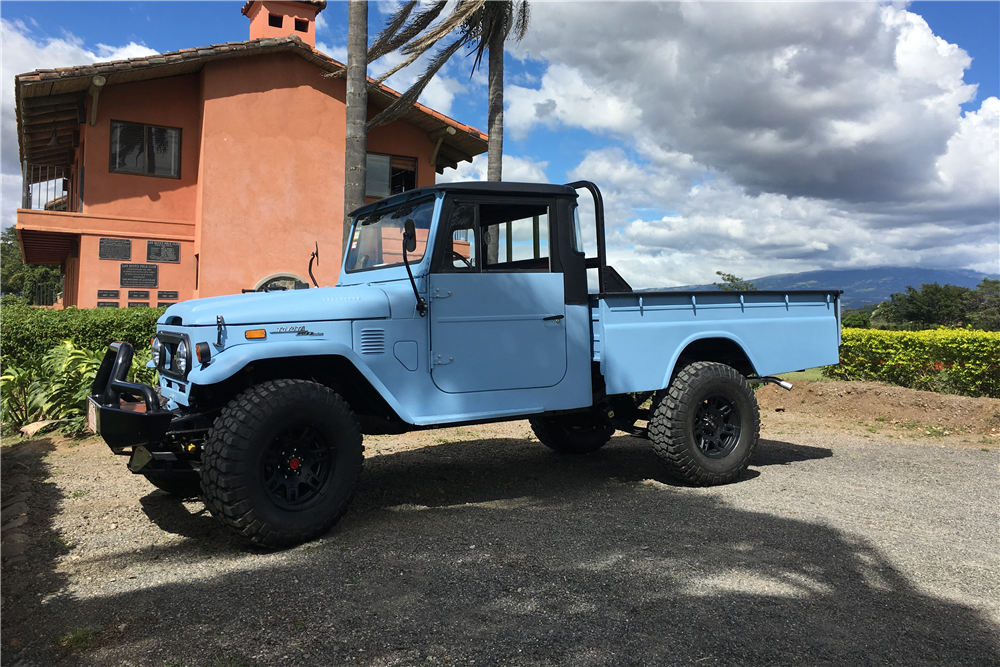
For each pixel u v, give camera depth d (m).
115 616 2.61
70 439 6.49
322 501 3.53
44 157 16.11
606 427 6.04
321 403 3.53
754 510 4.10
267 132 13.51
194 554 3.37
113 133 12.88
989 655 2.28
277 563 3.21
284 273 13.59
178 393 3.70
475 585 2.89
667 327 4.74
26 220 11.93
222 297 3.85
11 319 8.04
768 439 6.86
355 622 2.53
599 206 4.61
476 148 16.52
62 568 3.17
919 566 3.12
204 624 2.53
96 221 12.43
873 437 6.97
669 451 4.60
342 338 3.74
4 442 6.45
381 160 15.30
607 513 4.05
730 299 5.10
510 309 4.21
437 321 4.00
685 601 2.71
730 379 4.81
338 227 14.27
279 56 13.62
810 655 2.27
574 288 4.45
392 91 14.17
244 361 3.38
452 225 4.10
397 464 5.60
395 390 3.87
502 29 10.56
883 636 2.41
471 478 5.08
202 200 12.88
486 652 2.29
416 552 3.33
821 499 4.38
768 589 2.84
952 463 5.56
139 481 4.91
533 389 4.28
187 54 12.44
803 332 5.48
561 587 2.86
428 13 10.44
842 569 3.07
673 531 3.66
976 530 3.68
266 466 3.46
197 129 13.56
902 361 8.99
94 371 6.91
